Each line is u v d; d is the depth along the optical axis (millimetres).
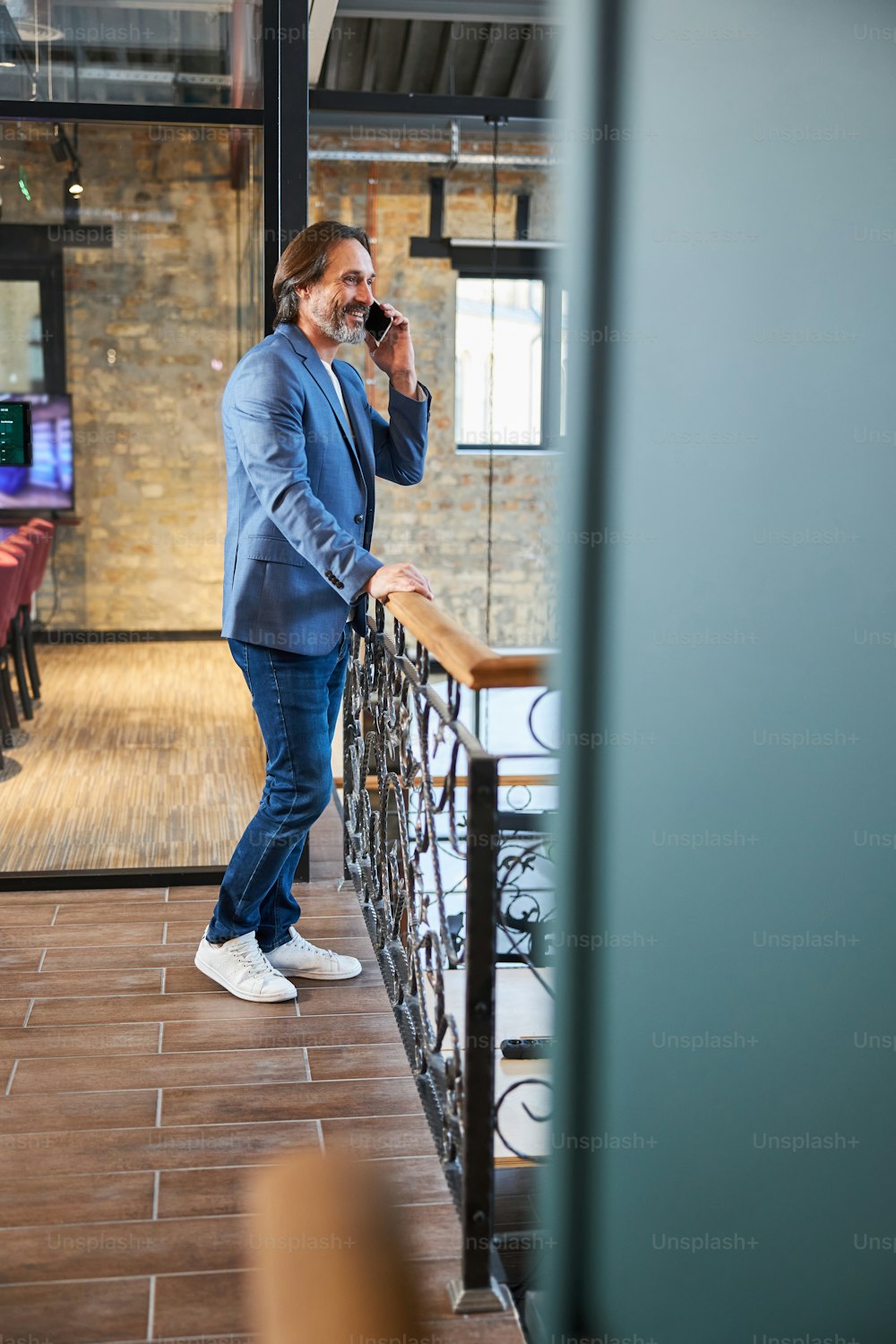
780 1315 914
